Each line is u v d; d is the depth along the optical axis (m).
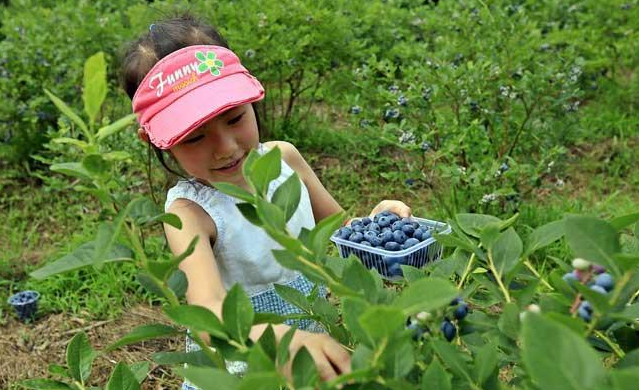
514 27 4.80
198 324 0.99
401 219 1.95
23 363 3.29
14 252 4.20
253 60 5.00
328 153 5.35
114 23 5.57
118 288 3.71
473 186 3.73
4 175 5.16
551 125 4.40
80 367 1.33
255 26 5.04
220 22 5.24
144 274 1.16
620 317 0.90
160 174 4.61
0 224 4.64
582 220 0.89
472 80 4.04
